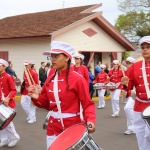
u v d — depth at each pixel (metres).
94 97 16.69
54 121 4.17
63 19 19.22
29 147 7.21
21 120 10.46
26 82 9.58
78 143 3.40
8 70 14.27
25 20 21.89
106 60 22.05
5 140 7.18
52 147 3.48
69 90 4.02
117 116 11.34
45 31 17.64
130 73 5.65
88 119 3.91
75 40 18.86
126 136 8.30
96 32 20.02
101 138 8.09
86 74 8.67
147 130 5.06
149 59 5.46
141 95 5.48
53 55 4.02
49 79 4.21
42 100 4.32
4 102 6.85
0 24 22.73
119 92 11.17
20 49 19.19
